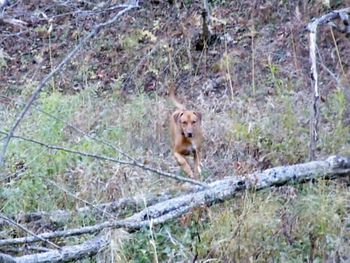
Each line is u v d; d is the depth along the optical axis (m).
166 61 16.27
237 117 12.84
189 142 11.64
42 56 17.69
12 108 14.53
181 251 8.88
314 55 10.73
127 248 9.03
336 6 16.27
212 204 9.47
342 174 9.69
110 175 10.74
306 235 9.07
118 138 12.34
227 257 8.84
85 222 9.78
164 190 10.21
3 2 8.55
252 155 11.52
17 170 10.89
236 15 17.47
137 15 17.98
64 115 13.02
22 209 10.09
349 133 11.61
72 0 16.61
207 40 16.58
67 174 10.83
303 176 9.63
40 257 8.52
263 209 9.20
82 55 17.02
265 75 14.98
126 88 15.85
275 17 17.02
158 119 13.07
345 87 13.12
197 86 15.39
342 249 8.78
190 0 17.89
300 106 12.70
